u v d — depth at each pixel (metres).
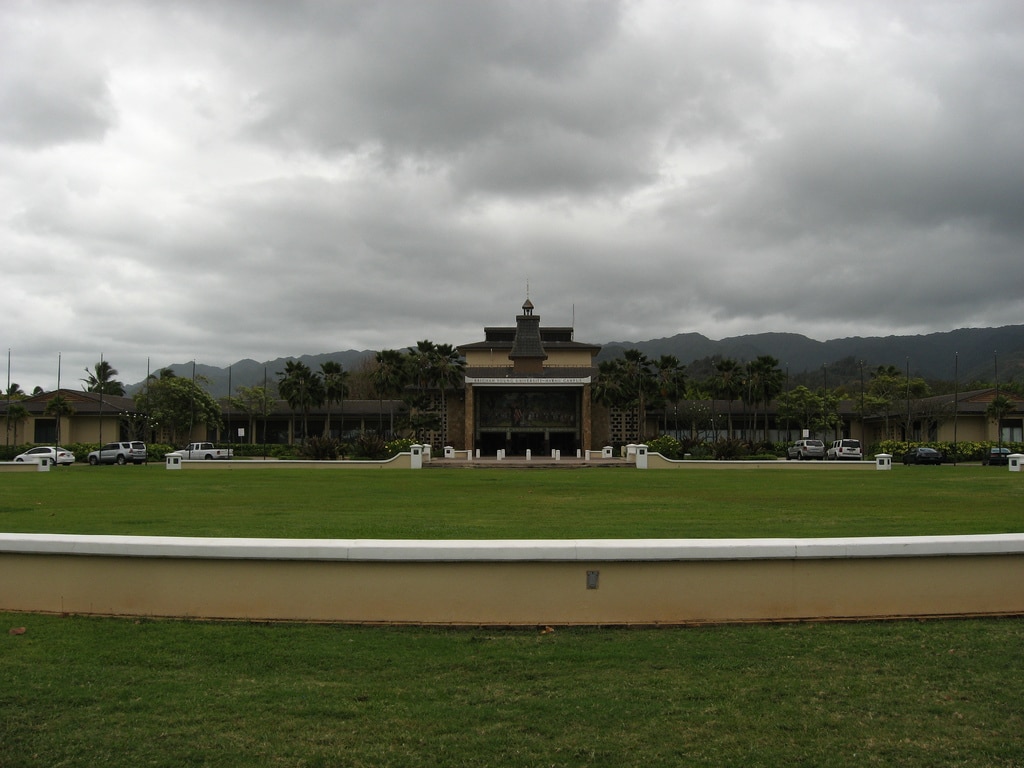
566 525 17.81
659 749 6.35
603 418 87.44
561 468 59.03
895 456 73.25
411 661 8.12
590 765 6.09
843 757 6.24
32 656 8.24
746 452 71.69
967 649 8.55
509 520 19.19
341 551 9.20
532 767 6.05
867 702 7.25
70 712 6.97
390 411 92.50
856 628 9.22
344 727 6.68
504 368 89.75
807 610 9.43
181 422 86.69
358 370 137.50
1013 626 9.31
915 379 100.56
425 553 9.15
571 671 7.90
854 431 95.75
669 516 20.59
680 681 7.68
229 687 7.49
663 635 8.95
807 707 7.14
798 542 9.48
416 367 83.44
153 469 54.03
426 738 6.49
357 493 30.23
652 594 9.27
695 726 6.75
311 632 8.95
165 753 6.24
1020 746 6.43
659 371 85.56
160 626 9.13
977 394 88.31
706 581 9.33
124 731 6.60
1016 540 9.69
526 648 8.50
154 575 9.48
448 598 9.20
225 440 96.94
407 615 9.20
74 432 83.56
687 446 72.44
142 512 21.50
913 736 6.61
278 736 6.52
